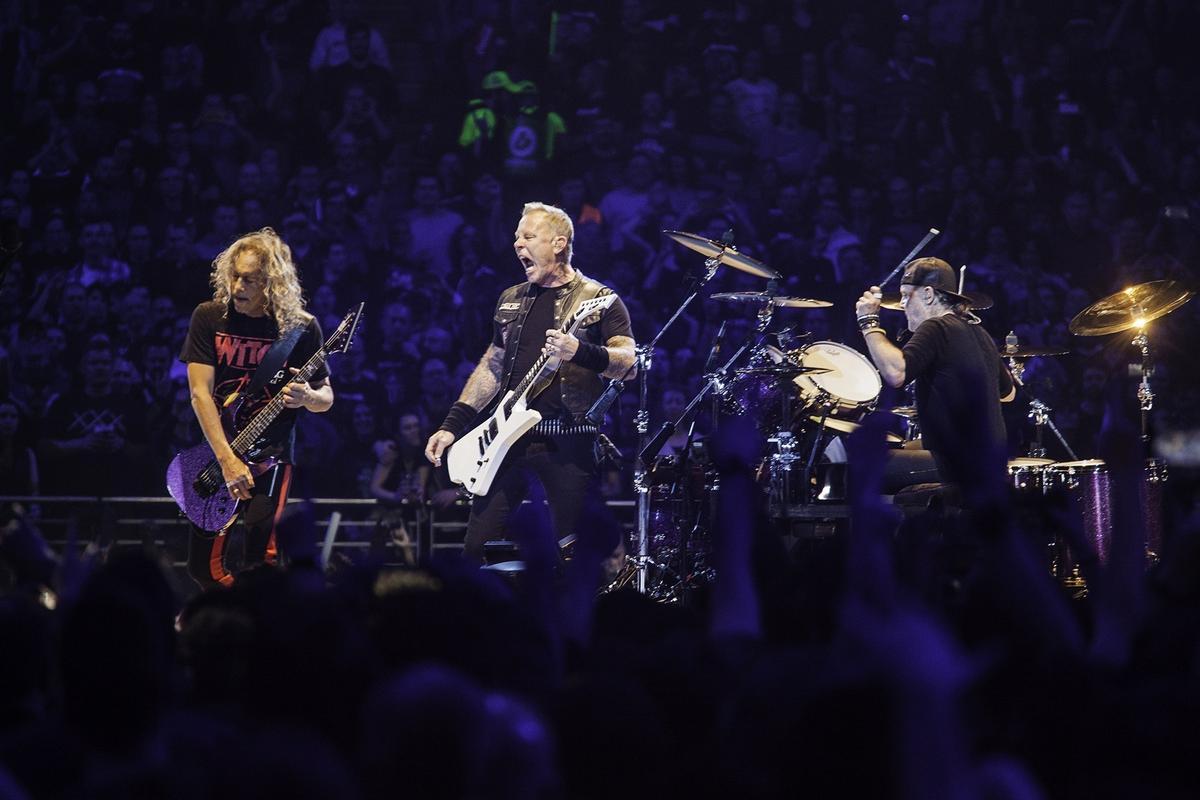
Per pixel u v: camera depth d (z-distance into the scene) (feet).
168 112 145.89
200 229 138.21
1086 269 150.20
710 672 26.81
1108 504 75.77
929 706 15.79
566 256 79.30
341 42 150.92
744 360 96.07
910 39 158.71
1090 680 24.32
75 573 31.53
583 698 21.66
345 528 118.93
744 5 158.30
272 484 72.49
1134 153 157.99
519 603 32.50
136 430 119.14
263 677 24.62
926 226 149.28
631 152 150.61
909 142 155.22
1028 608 26.50
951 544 43.09
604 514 32.96
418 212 141.79
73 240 134.41
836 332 136.67
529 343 78.33
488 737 19.56
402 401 125.18
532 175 150.92
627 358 76.43
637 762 21.35
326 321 132.05
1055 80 159.63
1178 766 23.11
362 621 33.30
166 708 22.58
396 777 19.38
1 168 141.28
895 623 16.89
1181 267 150.51
